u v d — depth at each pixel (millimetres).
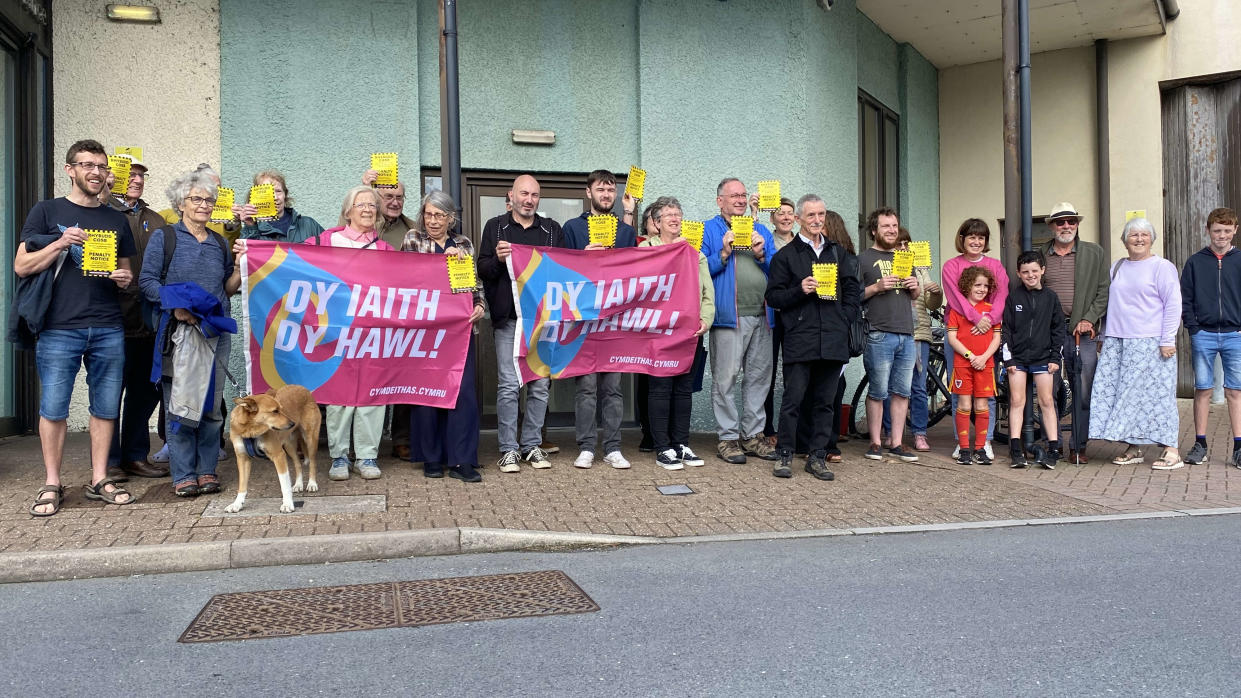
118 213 5801
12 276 8156
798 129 9633
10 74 8047
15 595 4293
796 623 3822
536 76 9086
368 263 6391
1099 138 12422
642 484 6547
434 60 8852
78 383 8406
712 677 3256
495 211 9102
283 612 4020
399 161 8695
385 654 3508
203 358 5797
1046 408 7535
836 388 6957
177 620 3924
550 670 3332
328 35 8555
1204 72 11922
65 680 3262
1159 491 6582
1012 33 7859
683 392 7289
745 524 5539
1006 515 5836
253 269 6129
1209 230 7617
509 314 6879
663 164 9336
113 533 4980
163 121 8328
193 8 8344
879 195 11984
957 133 13398
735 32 9500
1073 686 3158
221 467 6887
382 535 4973
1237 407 7531
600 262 7000
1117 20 11602
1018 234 7812
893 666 3346
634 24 9344
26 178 8094
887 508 5980
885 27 11805
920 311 8344
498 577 4551
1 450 7461
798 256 6820
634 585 4387
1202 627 3748
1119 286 7555
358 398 6391
